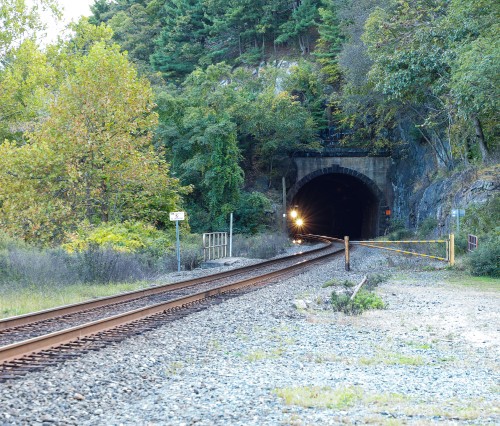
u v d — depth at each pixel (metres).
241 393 7.28
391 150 62.91
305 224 81.62
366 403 6.86
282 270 23.81
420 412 6.46
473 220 31.86
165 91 56.53
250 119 59.25
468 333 11.57
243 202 53.34
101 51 31.73
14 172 29.20
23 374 7.97
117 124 30.70
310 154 63.53
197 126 50.41
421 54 31.34
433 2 33.09
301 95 67.56
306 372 8.45
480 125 37.03
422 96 37.06
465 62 25.06
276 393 7.25
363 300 14.99
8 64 41.59
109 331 10.99
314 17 78.06
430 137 50.72
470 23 26.89
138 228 29.41
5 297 15.62
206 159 50.28
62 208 28.36
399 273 23.88
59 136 30.23
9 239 24.61
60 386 7.52
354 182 71.94
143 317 12.59
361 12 51.56
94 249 21.39
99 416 6.48
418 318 13.29
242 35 81.06
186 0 83.44
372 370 8.61
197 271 25.59
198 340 10.63
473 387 7.65
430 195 46.22
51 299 15.92
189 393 7.32
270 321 12.77
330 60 67.06
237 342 10.58
